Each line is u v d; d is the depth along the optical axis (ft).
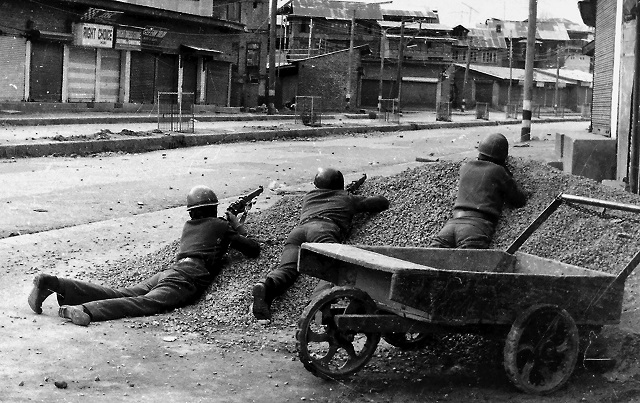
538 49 359.05
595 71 75.25
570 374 21.15
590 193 31.83
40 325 26.17
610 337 23.12
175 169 69.10
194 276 29.68
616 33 61.87
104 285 31.40
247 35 217.56
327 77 227.20
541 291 20.71
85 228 42.88
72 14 139.03
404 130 150.71
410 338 25.41
